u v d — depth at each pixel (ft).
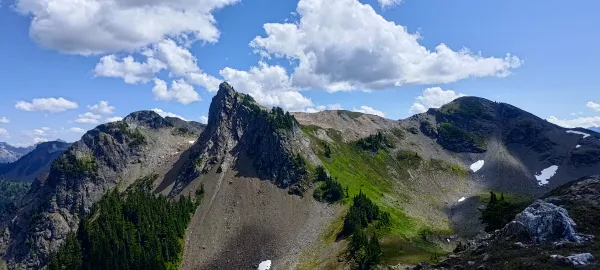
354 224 563.07
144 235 603.67
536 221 224.33
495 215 349.41
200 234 622.13
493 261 211.00
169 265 559.79
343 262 471.21
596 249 189.78
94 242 595.06
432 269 240.94
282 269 514.68
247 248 579.07
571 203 248.11
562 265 178.50
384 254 483.92
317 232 596.70
